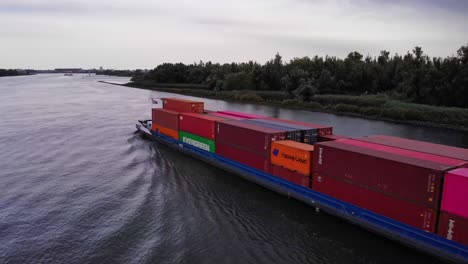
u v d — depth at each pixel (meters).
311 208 25.72
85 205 27.36
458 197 16.83
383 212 20.42
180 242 21.92
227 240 22.22
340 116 85.00
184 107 45.00
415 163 18.94
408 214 19.14
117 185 31.80
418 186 18.42
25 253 20.66
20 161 38.88
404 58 127.25
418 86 93.50
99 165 37.94
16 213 25.86
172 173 35.00
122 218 25.17
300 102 104.31
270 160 28.62
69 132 55.78
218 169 35.84
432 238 18.09
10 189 30.47
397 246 20.34
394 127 69.50
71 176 34.16
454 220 17.11
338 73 124.94
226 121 35.19
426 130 66.62
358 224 22.02
